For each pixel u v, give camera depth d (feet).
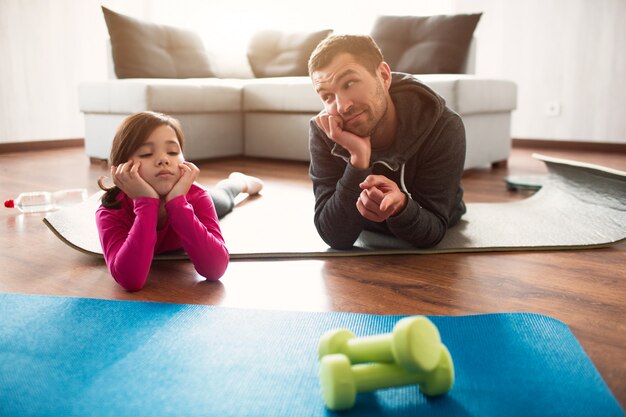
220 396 2.45
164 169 3.86
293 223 5.69
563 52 13.80
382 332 3.07
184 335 3.06
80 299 3.61
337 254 4.62
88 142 11.24
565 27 13.70
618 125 13.41
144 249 3.76
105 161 11.26
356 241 5.02
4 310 3.43
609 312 3.47
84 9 14.79
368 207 4.07
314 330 3.11
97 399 2.44
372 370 2.38
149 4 16.17
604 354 2.91
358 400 2.42
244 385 2.54
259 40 13.08
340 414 2.31
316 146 4.66
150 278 4.13
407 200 4.25
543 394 2.43
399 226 4.34
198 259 3.92
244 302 3.66
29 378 2.62
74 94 14.76
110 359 2.79
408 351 2.21
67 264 4.50
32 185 8.39
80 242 4.80
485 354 2.79
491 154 10.11
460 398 2.42
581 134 13.88
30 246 5.04
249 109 11.40
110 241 3.95
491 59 14.73
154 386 2.54
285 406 2.37
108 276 4.20
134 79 10.73
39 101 14.08
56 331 3.12
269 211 6.32
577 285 3.95
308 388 2.51
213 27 16.28
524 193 7.61
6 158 12.00
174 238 4.50
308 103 10.40
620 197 5.70
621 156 12.49
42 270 4.34
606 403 2.36
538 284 3.97
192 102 10.43
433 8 14.56
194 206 4.23
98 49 15.21
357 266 4.38
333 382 2.30
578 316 3.41
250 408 2.36
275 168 10.27
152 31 11.86
